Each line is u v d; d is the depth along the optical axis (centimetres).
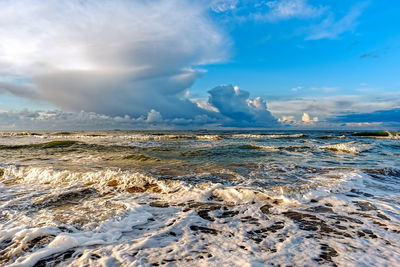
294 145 1780
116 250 279
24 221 366
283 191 506
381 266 244
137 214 398
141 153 1269
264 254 270
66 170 753
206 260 256
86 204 453
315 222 368
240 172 743
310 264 248
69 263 253
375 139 2700
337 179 638
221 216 396
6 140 2391
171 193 523
